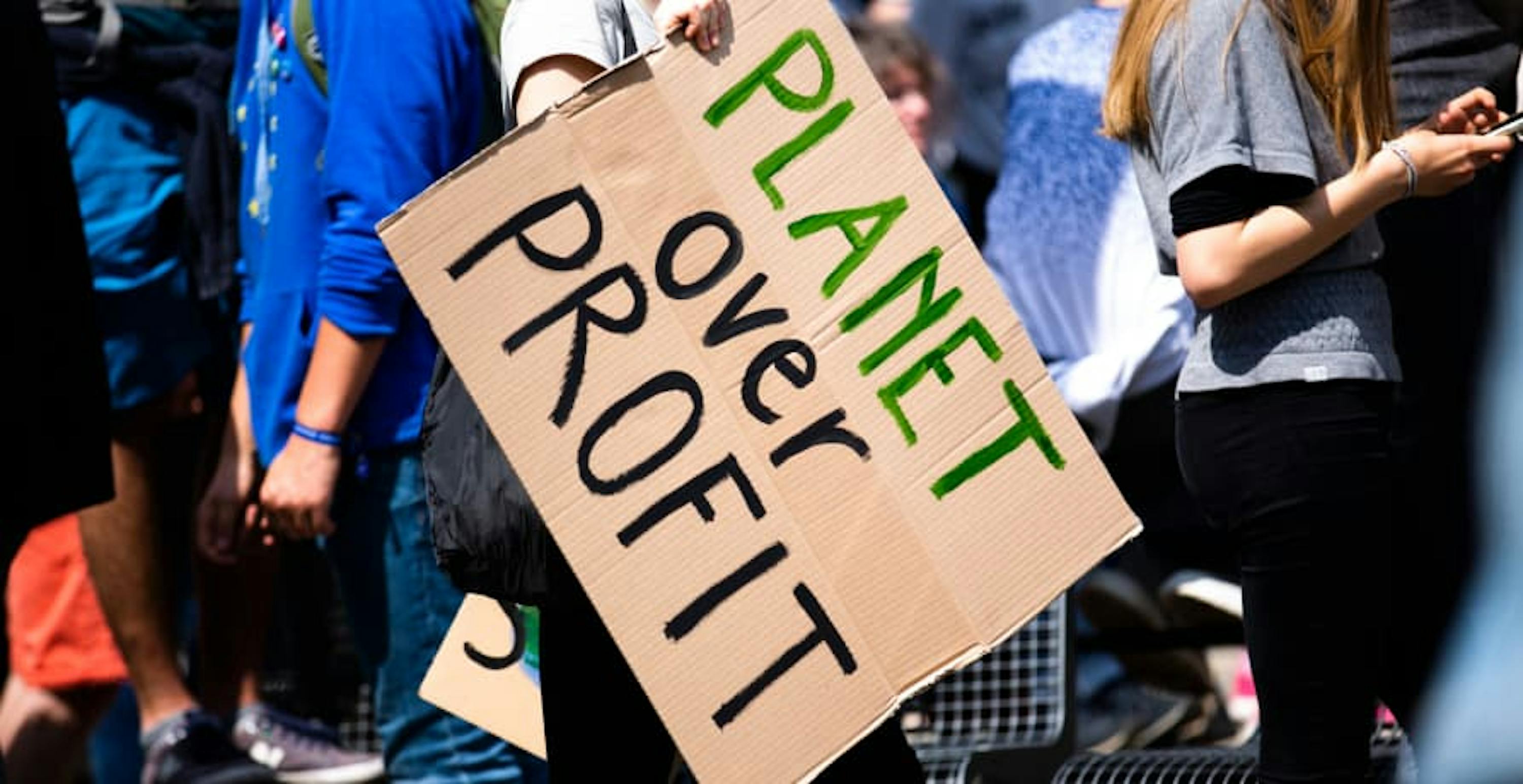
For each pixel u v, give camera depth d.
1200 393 9.30
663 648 8.34
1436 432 10.19
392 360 11.36
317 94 11.55
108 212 13.55
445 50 11.09
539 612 9.39
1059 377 13.06
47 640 14.26
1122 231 13.24
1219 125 9.01
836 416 8.41
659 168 8.38
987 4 18.03
